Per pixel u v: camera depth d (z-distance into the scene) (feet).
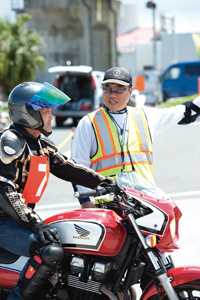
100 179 14.76
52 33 175.01
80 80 84.99
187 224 25.70
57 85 82.23
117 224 13.12
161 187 35.19
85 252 12.98
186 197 31.76
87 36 174.60
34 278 12.79
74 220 13.29
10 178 12.79
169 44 245.04
